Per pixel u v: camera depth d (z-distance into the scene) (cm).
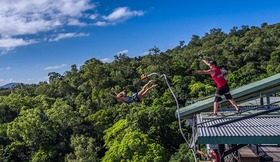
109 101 4966
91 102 5047
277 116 830
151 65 6400
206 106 933
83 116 4728
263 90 925
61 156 3894
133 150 2947
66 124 4228
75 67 7244
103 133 4144
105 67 6850
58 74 7238
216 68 806
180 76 5403
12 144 3900
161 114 3606
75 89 6247
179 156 2983
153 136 3488
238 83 4934
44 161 3706
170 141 3588
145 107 3928
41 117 4372
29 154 3988
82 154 3519
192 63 6322
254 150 959
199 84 4912
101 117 4275
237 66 6275
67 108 4400
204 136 622
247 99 1000
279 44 7300
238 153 880
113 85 5925
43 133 3984
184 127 3628
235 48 7244
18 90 6844
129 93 4878
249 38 8450
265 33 8869
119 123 3862
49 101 5428
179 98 4641
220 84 806
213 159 698
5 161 3716
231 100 821
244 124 740
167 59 6912
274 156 974
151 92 4819
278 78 859
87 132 4238
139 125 3553
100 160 3522
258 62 6134
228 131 664
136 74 6328
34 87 7138
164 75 657
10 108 4941
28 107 4934
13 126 3997
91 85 5994
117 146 3144
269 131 646
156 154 2873
